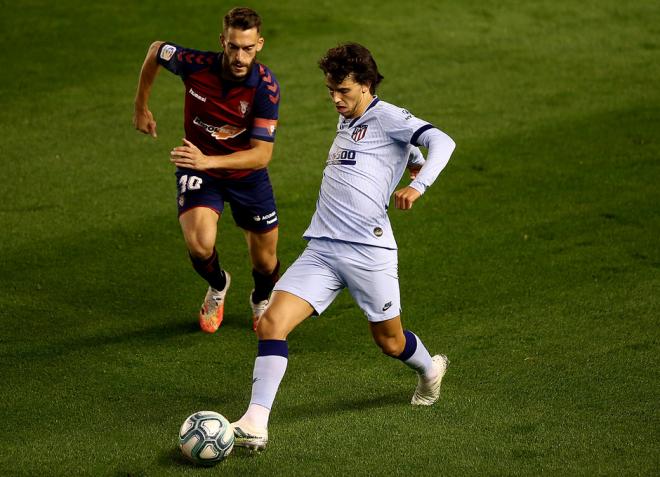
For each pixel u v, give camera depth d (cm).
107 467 1606
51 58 4234
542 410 1852
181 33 4481
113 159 3362
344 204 1731
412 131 1703
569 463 1605
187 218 2172
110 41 4400
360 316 2372
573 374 2025
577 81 4019
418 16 4731
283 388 2000
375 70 1716
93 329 2291
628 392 1930
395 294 1756
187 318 2369
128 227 2867
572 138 3469
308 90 3941
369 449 1662
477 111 3731
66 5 4769
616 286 2461
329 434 1728
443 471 1579
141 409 1897
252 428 1625
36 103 3831
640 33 4572
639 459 1619
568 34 4553
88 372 2072
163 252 2725
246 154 2059
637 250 2664
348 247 1725
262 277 2316
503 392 1950
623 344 2162
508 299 2419
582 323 2277
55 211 2967
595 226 2822
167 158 3378
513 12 4803
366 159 1727
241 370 2106
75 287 2509
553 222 2859
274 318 1700
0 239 2773
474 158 3331
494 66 4181
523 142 3450
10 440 1736
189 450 1580
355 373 2077
